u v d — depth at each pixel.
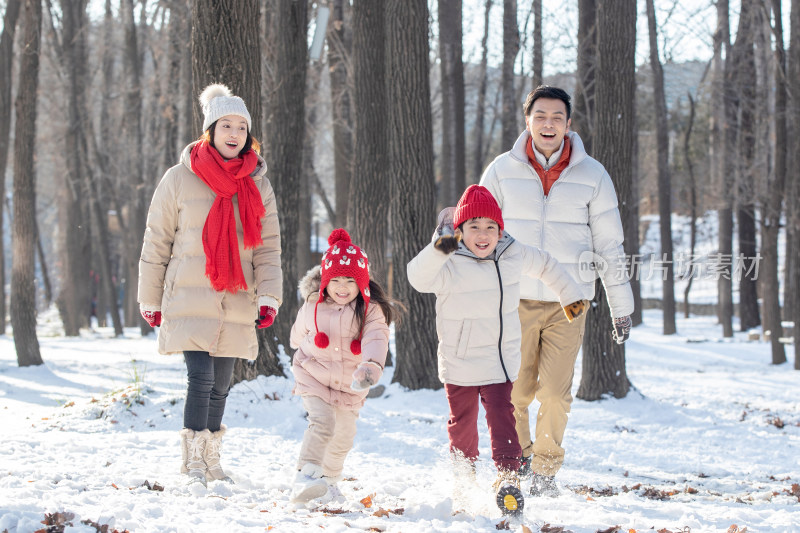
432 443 9.80
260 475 6.89
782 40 26.05
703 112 55.31
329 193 49.59
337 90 25.27
